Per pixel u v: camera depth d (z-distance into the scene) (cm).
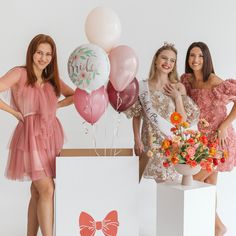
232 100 270
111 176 230
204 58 273
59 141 254
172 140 227
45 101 243
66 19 307
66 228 228
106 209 231
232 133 279
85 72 223
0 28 298
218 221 288
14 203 311
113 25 244
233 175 346
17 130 247
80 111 240
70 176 227
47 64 243
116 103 246
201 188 226
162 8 321
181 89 268
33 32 303
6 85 232
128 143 321
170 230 229
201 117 273
